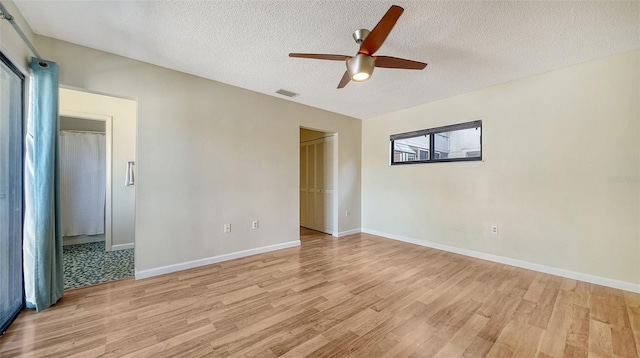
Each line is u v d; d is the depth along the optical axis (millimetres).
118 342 1660
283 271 2953
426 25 2020
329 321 1924
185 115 2982
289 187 3990
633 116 2414
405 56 2529
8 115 1921
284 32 2162
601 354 1568
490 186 3354
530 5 1785
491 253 3352
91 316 1967
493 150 3318
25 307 2064
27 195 2041
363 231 5184
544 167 2922
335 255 3584
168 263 2871
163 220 2840
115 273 2879
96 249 3918
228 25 2066
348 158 4957
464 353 1584
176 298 2271
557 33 2125
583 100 2670
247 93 3498
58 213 2209
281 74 3000
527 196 3047
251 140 3547
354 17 1954
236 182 3406
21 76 2064
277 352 1577
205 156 3135
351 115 4863
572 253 2746
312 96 3764
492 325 1879
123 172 3920
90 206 4355
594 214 2617
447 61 2635
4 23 1674
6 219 1895
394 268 3064
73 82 2355
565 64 2705
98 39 2287
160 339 1695
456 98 3689
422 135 4133
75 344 1636
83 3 1796
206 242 3146
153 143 2777
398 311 2074
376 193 4918
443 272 2934
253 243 3578
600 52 2443
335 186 4832
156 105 2793
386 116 4730
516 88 3117
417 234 4211
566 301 2238
